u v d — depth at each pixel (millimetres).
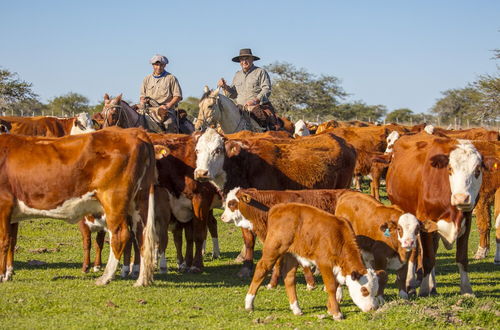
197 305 8633
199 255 11766
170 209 11719
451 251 14766
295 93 73688
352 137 23203
